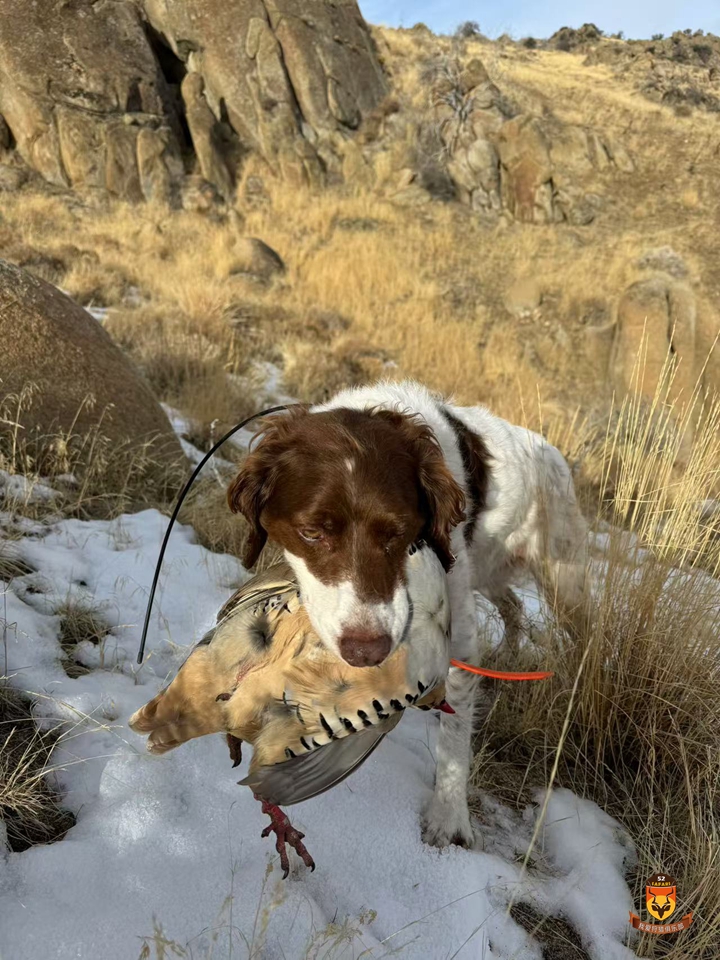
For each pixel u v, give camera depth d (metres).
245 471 0.66
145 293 3.66
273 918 0.58
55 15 6.11
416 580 0.60
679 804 0.84
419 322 4.42
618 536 0.95
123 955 0.53
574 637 0.94
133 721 0.59
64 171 5.89
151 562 1.13
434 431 0.81
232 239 5.09
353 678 0.54
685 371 3.43
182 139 6.58
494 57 9.18
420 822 0.72
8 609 0.91
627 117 8.02
